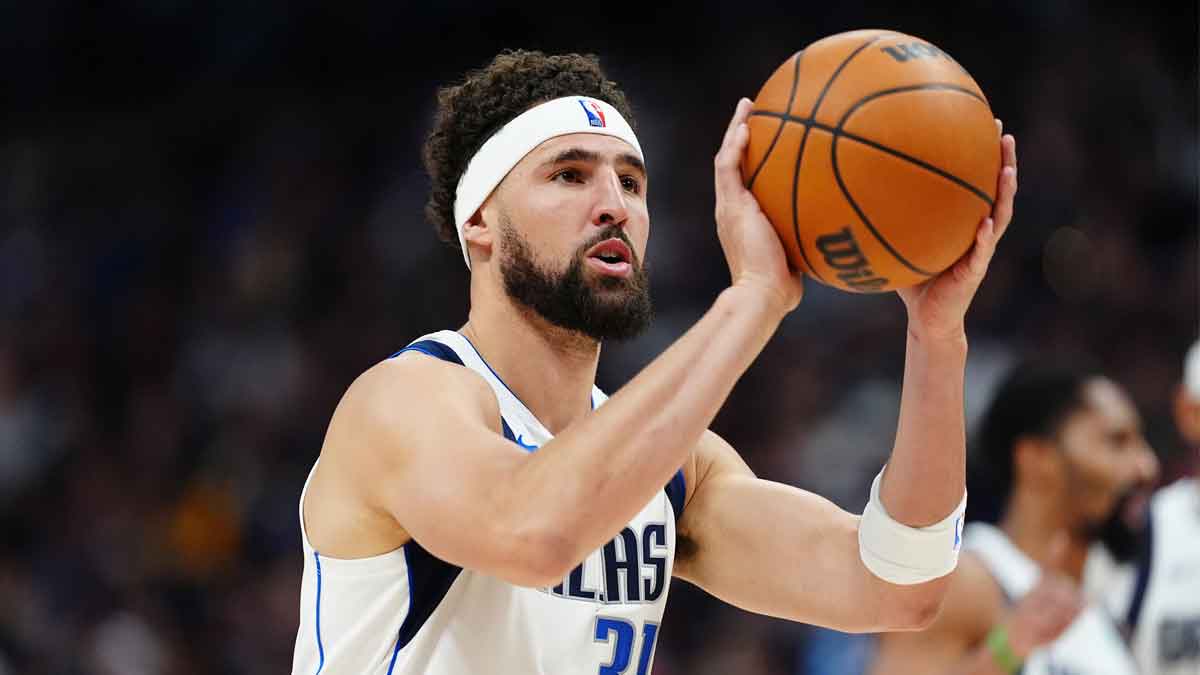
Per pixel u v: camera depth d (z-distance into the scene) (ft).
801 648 98.48
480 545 29.30
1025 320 126.93
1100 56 146.10
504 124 36.06
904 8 155.33
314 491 34.37
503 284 35.58
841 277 32.45
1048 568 52.95
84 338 150.82
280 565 118.83
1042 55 147.74
